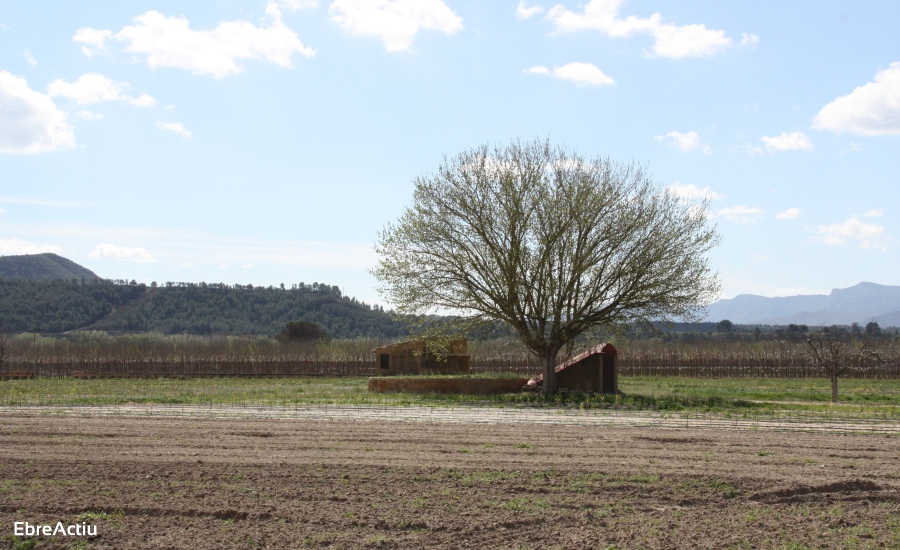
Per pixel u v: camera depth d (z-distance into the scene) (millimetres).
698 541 9781
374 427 19734
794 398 32938
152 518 10664
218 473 13359
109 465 14094
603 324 33875
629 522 10547
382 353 46844
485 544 9625
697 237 32750
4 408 25703
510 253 33062
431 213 34031
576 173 33438
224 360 58188
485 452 15664
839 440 17750
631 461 14633
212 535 9898
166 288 158500
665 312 32531
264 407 26281
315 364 55188
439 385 34406
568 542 9703
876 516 10961
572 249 33156
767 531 10219
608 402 28812
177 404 27812
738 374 53938
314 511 10953
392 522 10391
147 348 65312
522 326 33594
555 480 12875
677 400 29219
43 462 14398
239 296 157250
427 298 33906
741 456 15312
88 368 56406
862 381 47750
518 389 34500
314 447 16266
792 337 90875
